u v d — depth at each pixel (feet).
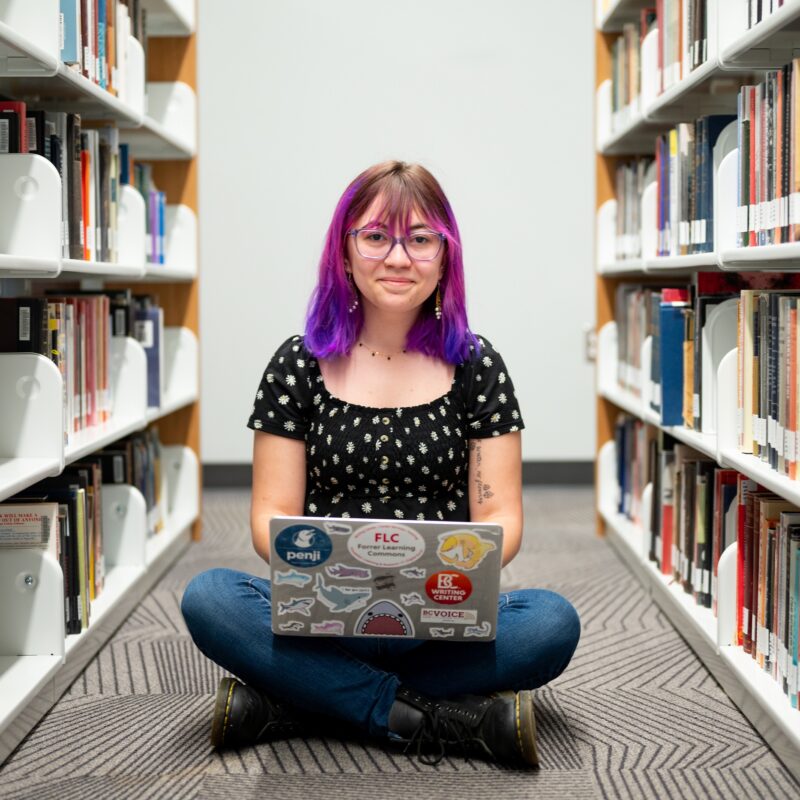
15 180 5.98
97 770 5.25
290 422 5.51
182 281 10.82
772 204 5.59
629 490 10.44
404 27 13.82
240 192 13.96
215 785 5.06
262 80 13.84
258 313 14.08
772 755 5.45
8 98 7.23
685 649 7.29
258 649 5.33
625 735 5.74
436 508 5.46
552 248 14.11
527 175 14.02
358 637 5.30
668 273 9.56
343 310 5.46
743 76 6.75
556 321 14.20
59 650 5.99
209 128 13.88
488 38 13.85
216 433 14.23
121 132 9.18
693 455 7.68
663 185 8.29
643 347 8.80
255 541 5.42
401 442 5.37
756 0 5.83
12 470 5.57
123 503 8.41
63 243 6.79
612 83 10.40
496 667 5.45
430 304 5.55
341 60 13.83
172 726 5.84
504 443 5.54
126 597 7.89
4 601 5.98
